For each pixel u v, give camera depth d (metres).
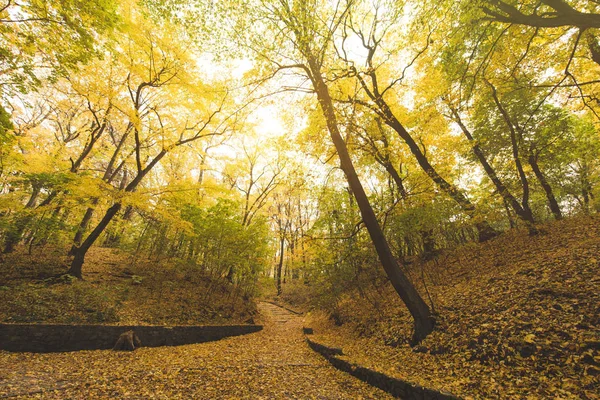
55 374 4.69
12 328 6.05
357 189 6.71
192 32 7.02
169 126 11.30
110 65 9.71
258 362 5.94
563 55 8.84
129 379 4.56
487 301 5.77
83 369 5.08
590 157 14.03
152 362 5.82
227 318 11.05
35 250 11.91
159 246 13.30
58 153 11.54
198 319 9.84
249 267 12.57
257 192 21.83
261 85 8.30
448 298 6.88
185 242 13.29
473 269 8.49
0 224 8.77
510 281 6.25
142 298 9.62
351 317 10.04
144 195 9.04
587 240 7.02
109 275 10.79
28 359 5.45
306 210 24.52
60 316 7.04
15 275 8.77
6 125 6.97
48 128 14.89
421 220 7.76
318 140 9.20
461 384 3.79
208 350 7.36
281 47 7.00
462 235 12.27
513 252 8.48
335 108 8.34
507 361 3.97
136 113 9.94
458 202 8.34
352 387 4.39
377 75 11.11
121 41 9.09
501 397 3.27
